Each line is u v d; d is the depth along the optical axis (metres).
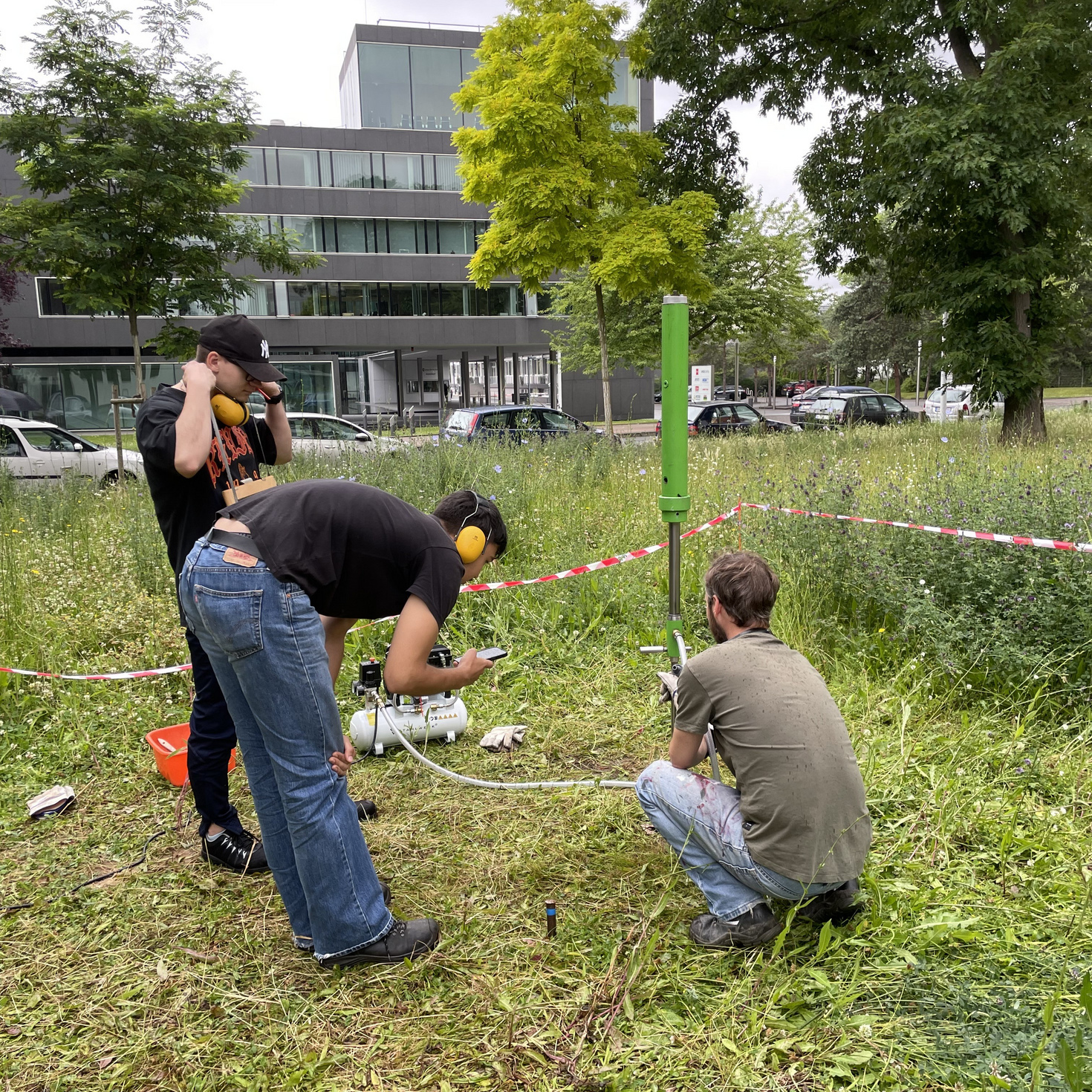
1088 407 23.84
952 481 5.85
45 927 2.46
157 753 3.38
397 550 2.15
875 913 2.28
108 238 10.77
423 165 35.91
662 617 5.09
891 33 13.52
